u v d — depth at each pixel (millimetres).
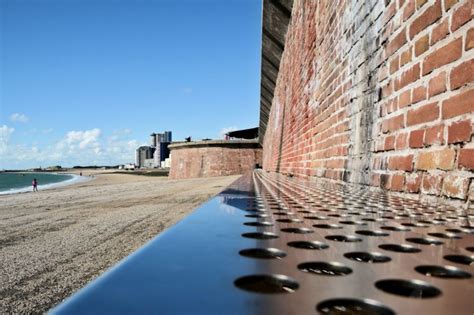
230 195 2346
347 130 3629
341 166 3826
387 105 2598
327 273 660
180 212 8680
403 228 1132
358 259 762
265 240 884
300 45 7266
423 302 485
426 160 2059
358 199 2104
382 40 2719
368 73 3012
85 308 412
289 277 580
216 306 438
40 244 5328
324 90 4766
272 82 15359
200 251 737
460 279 596
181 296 468
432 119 2012
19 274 3707
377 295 505
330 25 4512
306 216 1363
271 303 458
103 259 4301
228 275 573
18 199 17297
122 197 14867
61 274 3688
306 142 6184
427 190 2025
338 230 1081
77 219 8211
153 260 655
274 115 15859
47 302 2908
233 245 803
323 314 427
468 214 1472
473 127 1677
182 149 43281
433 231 1078
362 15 3209
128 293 472
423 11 2127
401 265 682
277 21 9828
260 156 39375
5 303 2895
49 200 15398
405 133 2316
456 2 1824
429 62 2061
